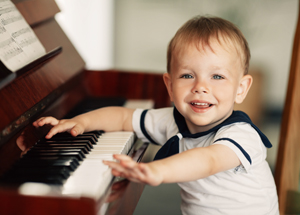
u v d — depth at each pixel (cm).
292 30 361
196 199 112
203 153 87
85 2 392
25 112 98
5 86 94
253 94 352
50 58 132
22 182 68
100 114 118
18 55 108
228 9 373
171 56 112
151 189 253
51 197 61
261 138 109
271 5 362
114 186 77
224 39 105
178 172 79
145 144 121
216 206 109
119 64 415
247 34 365
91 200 60
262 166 112
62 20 385
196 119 105
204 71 104
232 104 107
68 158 80
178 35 110
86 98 160
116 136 111
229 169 94
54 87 123
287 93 172
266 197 111
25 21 127
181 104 107
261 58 368
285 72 364
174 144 111
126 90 170
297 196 177
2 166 75
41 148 90
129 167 69
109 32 406
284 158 175
